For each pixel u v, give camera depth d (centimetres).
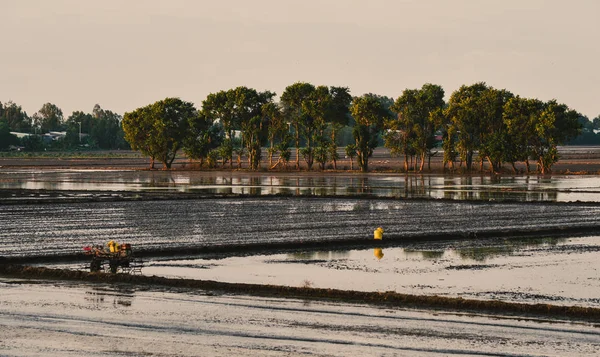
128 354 6650
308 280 9669
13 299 8531
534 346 6831
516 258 11244
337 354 6638
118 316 7831
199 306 8238
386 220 15950
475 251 11919
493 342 6956
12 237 13375
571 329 7350
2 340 7025
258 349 6775
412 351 6712
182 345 6888
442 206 18912
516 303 8100
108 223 15412
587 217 16238
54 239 13125
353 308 8144
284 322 7612
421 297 8362
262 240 12950
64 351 6731
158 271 10288
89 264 10788
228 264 10825
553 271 10194
